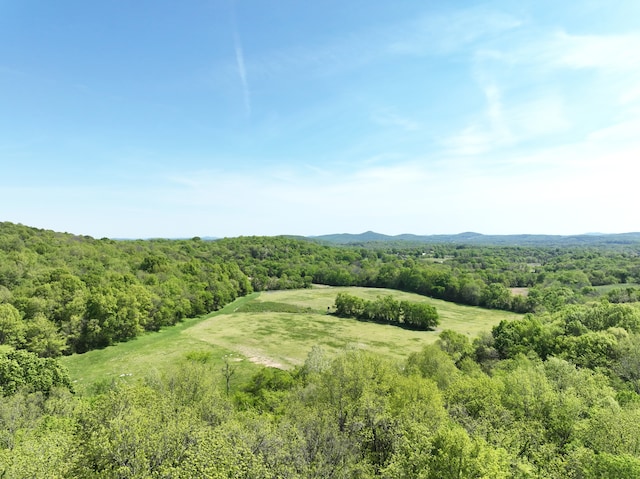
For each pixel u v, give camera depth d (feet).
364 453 100.37
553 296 381.81
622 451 83.71
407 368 183.01
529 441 93.66
